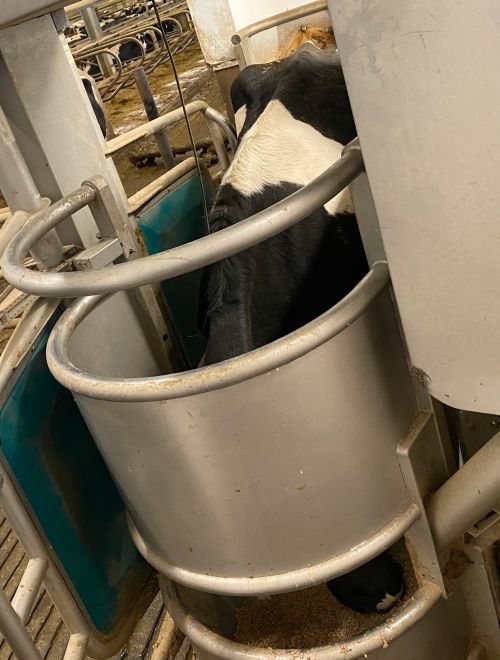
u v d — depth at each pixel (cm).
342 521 78
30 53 95
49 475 93
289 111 118
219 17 202
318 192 66
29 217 95
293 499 75
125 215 121
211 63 212
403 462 80
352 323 71
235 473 73
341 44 55
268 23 192
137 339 103
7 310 92
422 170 56
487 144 53
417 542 87
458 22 49
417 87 53
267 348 68
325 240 105
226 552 79
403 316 66
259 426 70
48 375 95
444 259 60
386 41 52
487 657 104
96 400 75
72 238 104
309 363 69
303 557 79
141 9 562
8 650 108
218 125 162
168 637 109
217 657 93
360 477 77
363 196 76
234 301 91
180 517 79
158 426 72
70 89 102
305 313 102
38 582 86
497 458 75
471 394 66
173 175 137
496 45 49
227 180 103
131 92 399
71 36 500
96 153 108
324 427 73
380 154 58
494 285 59
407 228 60
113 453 80
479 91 51
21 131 98
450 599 95
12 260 77
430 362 67
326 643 95
